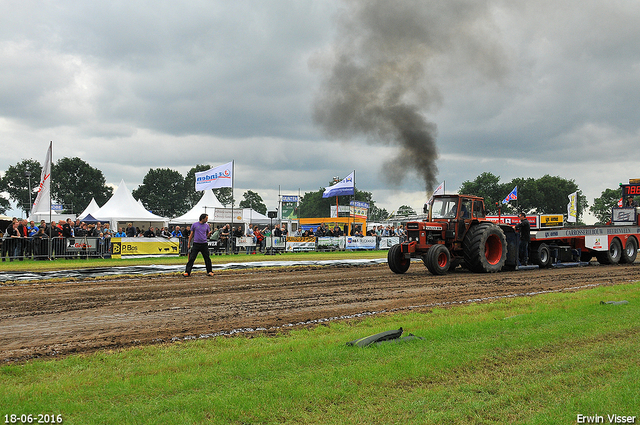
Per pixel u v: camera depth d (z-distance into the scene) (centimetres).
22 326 675
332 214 4278
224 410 351
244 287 1084
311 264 1714
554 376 434
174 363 473
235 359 485
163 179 11206
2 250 1723
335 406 364
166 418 339
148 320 719
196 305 848
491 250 1476
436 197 1470
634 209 2109
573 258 1767
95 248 1961
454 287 1097
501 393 393
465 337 579
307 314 770
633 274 1415
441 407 363
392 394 389
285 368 452
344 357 488
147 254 2078
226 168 2716
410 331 621
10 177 10344
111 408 358
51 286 1081
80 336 617
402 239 3069
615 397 380
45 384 414
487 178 10006
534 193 9738
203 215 1310
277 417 344
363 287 1090
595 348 525
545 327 627
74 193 10138
